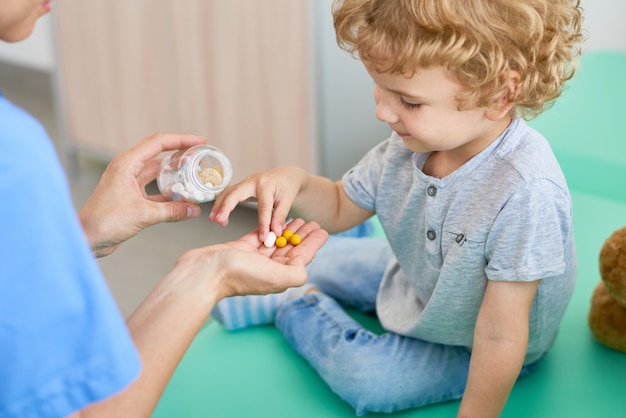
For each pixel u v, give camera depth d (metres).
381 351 0.99
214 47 1.73
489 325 0.86
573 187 1.36
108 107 2.03
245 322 1.12
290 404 1.00
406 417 0.98
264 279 0.73
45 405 0.57
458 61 0.76
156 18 1.81
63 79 2.10
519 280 0.84
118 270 1.63
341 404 0.99
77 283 0.57
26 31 0.64
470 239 0.86
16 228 0.55
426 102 0.80
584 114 1.45
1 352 0.55
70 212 0.57
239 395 1.01
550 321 0.94
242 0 1.63
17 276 0.55
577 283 1.13
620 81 1.56
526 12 0.78
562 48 0.84
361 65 1.63
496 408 0.87
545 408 0.95
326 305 1.07
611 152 1.34
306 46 1.55
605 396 0.97
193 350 1.09
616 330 1.01
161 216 0.84
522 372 1.00
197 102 1.82
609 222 1.24
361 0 0.80
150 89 1.91
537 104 0.85
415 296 1.01
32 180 0.55
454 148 0.88
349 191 0.99
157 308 0.69
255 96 1.70
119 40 1.92
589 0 1.79
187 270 0.71
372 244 1.16
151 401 0.65
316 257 1.17
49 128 2.48
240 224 1.79
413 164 0.90
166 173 0.87
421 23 0.76
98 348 0.58
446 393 0.99
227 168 0.87
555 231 0.84
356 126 1.68
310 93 1.59
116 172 0.86
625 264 0.95
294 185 0.93
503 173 0.85
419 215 0.92
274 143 1.71
